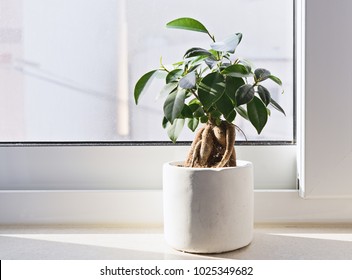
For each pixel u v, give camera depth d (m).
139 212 0.92
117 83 0.96
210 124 0.81
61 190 0.93
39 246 0.80
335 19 0.88
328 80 0.88
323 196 0.90
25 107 0.96
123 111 0.96
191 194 0.75
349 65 0.88
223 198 0.74
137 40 0.96
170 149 0.94
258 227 0.91
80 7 0.95
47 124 0.96
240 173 0.76
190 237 0.75
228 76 0.73
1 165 0.94
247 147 0.94
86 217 0.92
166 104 0.74
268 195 0.92
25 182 0.94
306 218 0.92
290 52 0.95
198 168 0.76
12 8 0.95
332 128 0.89
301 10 0.90
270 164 0.95
